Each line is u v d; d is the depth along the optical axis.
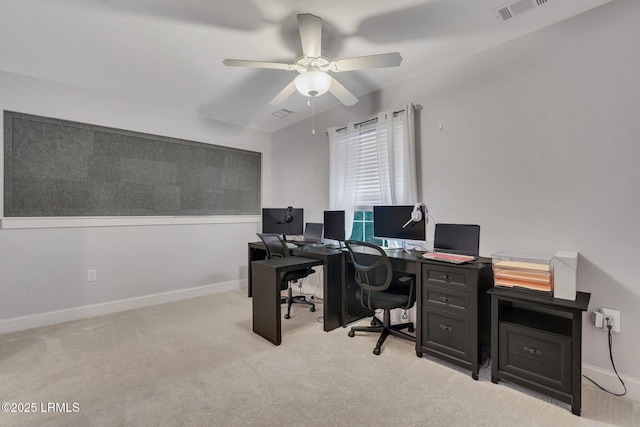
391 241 3.02
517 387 1.88
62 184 3.04
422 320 2.27
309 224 3.82
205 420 1.59
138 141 3.52
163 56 2.49
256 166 4.66
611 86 1.87
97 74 2.81
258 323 2.67
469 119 2.52
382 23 2.07
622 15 1.83
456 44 2.34
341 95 2.48
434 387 1.89
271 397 1.78
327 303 2.77
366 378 1.98
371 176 3.26
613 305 1.87
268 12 1.94
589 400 1.77
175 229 3.76
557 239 2.08
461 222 2.57
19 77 2.77
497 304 1.91
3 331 2.68
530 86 2.20
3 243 2.71
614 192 1.87
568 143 2.04
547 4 1.90
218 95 3.33
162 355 2.29
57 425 1.54
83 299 3.11
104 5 1.87
